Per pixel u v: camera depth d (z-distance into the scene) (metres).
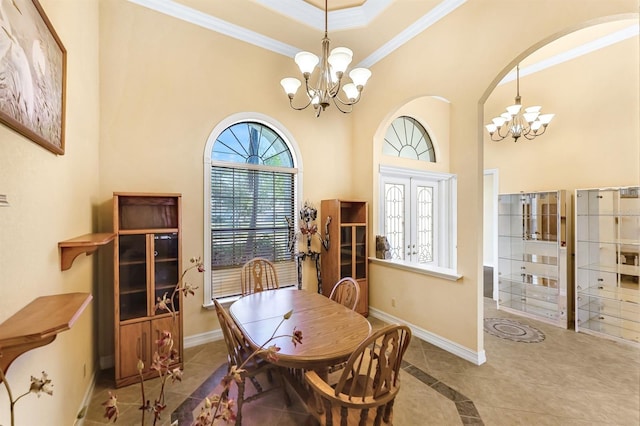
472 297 2.73
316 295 2.66
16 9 1.06
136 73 2.76
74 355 1.83
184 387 2.32
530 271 4.07
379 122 3.83
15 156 1.08
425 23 3.10
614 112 3.45
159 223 2.79
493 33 2.55
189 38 3.02
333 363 1.62
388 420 1.41
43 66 1.31
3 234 1.00
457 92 2.85
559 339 3.23
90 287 2.28
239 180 3.39
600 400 2.15
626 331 3.27
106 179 2.60
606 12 1.94
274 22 3.17
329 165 4.04
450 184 5.39
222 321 1.86
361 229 4.00
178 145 2.96
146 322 2.43
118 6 2.68
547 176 4.02
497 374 2.51
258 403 2.14
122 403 2.12
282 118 3.63
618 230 3.36
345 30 3.28
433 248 5.27
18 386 1.09
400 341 1.42
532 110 3.56
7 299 1.02
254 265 3.11
